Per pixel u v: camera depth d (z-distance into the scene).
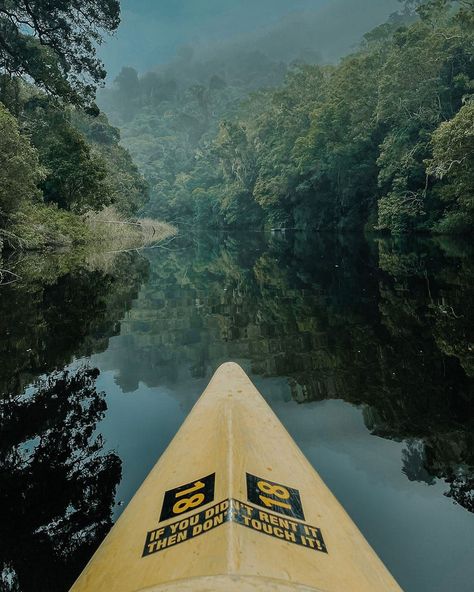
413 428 3.31
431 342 5.36
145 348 5.64
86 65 25.36
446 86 23.17
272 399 3.93
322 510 1.84
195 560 1.37
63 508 2.42
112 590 1.40
